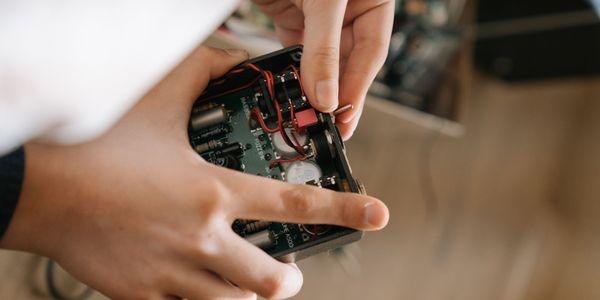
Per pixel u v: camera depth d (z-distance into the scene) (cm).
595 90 226
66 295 132
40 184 73
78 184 74
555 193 223
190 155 80
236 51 95
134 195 75
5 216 71
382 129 189
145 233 75
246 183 77
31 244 78
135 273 78
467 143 213
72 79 64
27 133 66
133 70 73
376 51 103
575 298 198
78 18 63
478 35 212
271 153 92
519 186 217
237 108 95
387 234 191
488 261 202
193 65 87
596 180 208
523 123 223
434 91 167
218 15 84
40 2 60
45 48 61
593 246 200
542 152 222
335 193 78
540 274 211
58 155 73
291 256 87
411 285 188
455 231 202
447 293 193
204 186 75
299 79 92
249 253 77
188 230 75
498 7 205
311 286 173
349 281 179
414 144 199
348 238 87
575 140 226
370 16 104
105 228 75
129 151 76
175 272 78
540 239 214
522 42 211
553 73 220
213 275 80
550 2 198
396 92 160
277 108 91
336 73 89
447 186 204
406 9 170
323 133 92
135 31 69
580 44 205
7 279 126
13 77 59
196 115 91
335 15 89
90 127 73
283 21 120
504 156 217
